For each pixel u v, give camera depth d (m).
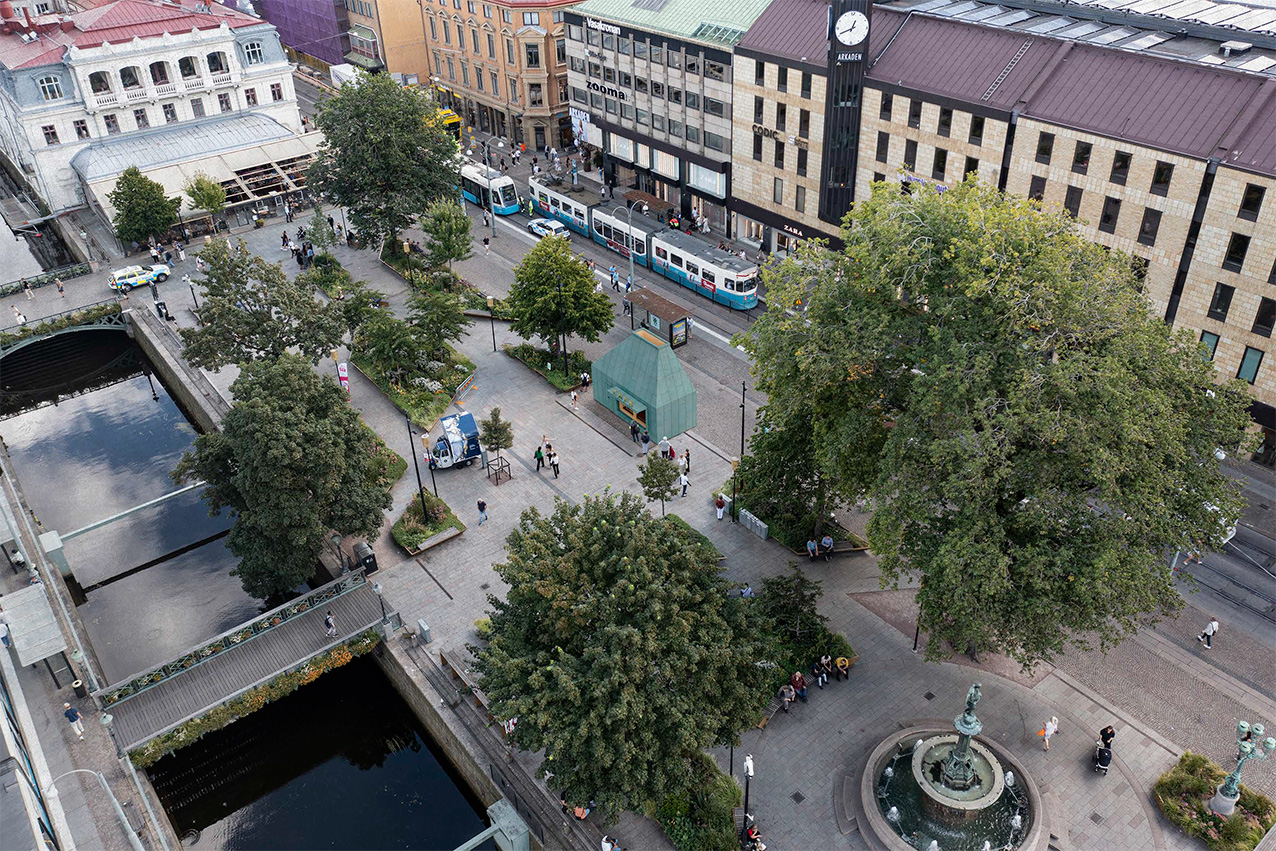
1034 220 39.84
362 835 42.03
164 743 42.59
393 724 47.88
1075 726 41.97
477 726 42.81
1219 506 39.66
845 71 69.56
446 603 50.19
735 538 53.78
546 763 34.66
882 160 71.94
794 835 38.00
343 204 83.38
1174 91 56.69
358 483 48.69
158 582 56.28
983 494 36.59
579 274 67.62
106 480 66.12
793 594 45.69
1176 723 41.97
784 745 41.75
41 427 73.00
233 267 60.97
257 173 96.88
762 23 78.69
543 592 33.84
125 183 84.75
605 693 32.31
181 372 72.50
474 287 81.00
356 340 71.31
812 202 78.06
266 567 48.53
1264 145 52.00
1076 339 37.81
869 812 37.94
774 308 45.34
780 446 49.47
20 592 47.66
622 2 91.31
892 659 45.78
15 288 84.38
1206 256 55.22
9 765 31.95
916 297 41.09
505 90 109.81
